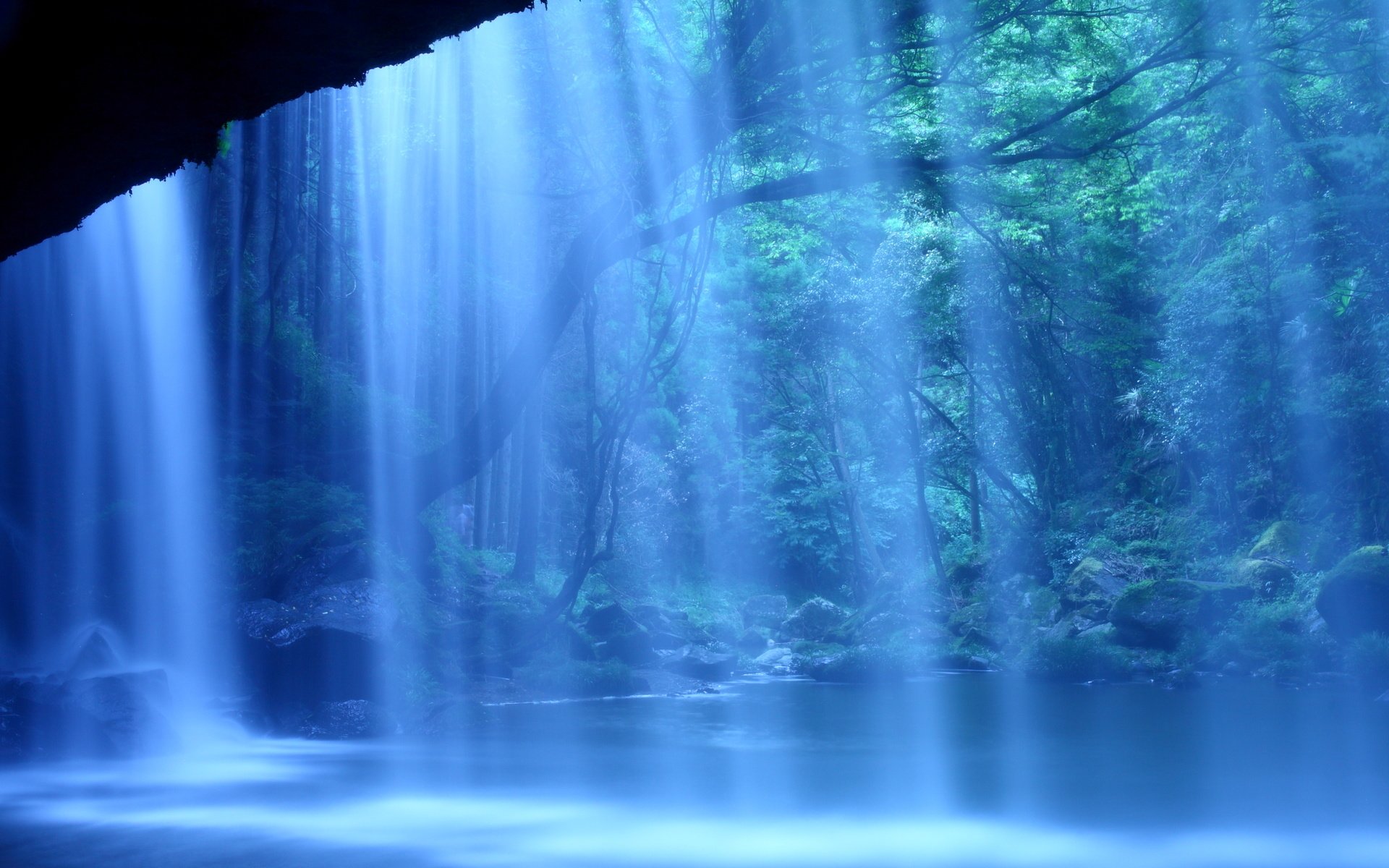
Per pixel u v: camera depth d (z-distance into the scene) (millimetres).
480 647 18016
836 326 32281
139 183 3547
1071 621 26781
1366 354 24609
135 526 16328
